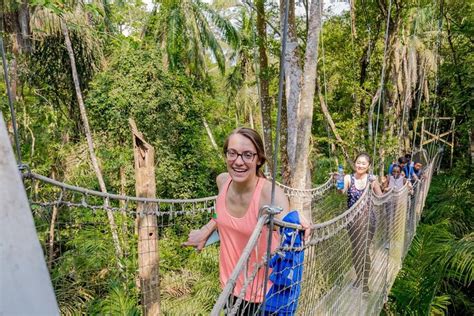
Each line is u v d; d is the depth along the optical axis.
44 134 10.20
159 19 15.02
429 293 7.49
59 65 10.98
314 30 5.72
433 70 14.08
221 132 19.47
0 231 0.57
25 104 9.84
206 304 5.68
